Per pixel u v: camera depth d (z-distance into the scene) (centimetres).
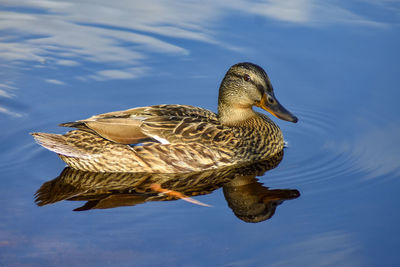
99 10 1980
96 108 1472
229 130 1277
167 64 1667
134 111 1264
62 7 1998
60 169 1223
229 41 1739
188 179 1200
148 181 1192
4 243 943
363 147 1297
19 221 1006
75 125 1191
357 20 1798
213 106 1496
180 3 2003
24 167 1221
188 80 1599
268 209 1060
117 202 1086
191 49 1720
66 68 1662
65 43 1788
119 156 1212
